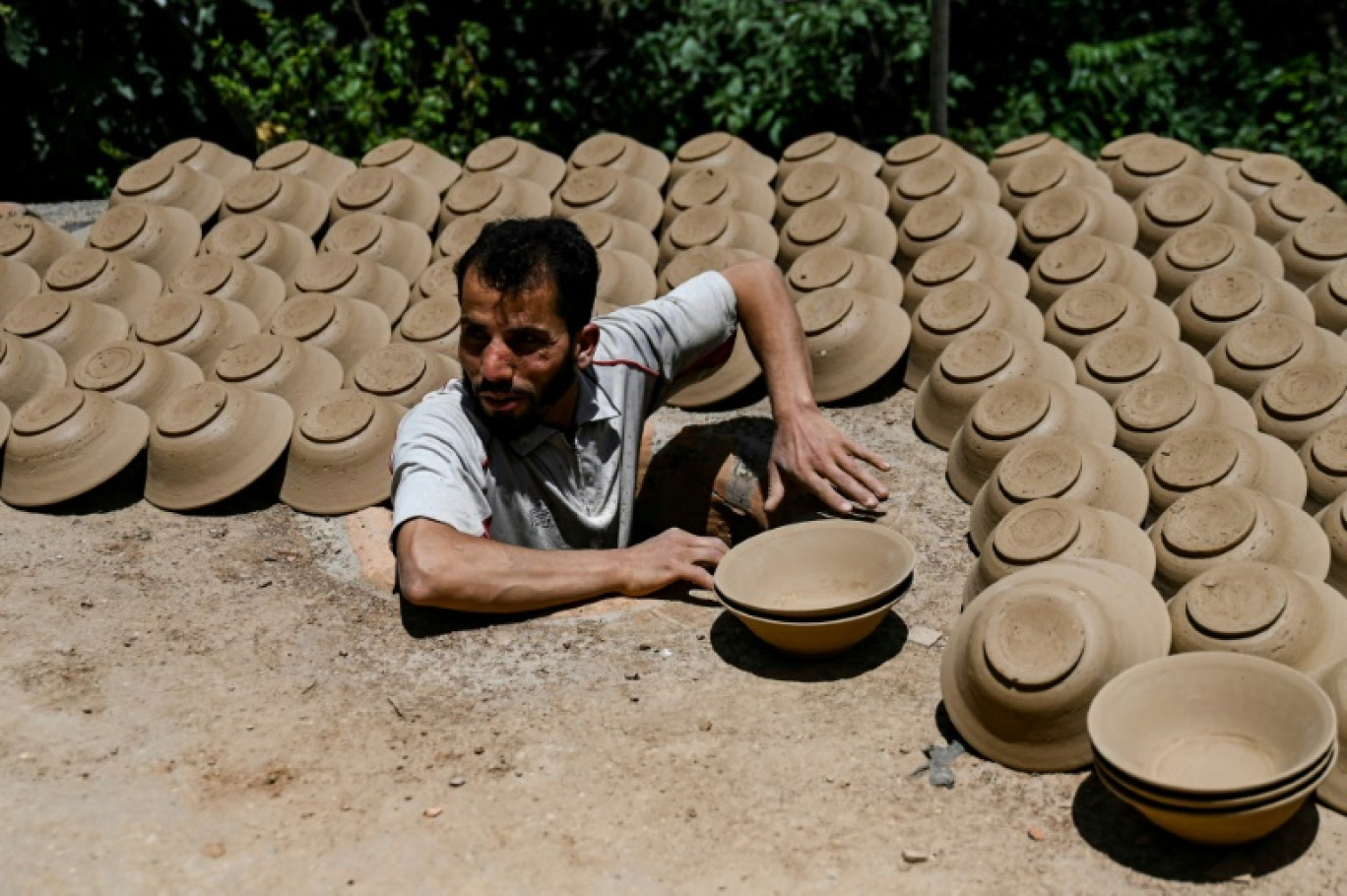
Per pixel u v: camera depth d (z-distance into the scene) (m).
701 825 2.59
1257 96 9.76
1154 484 3.52
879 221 5.05
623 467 3.53
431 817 2.65
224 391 4.10
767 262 3.91
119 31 8.25
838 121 9.50
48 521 3.98
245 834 2.62
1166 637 2.77
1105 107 9.35
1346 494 3.33
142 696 3.11
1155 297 4.67
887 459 4.11
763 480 3.93
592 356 3.41
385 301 4.82
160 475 4.02
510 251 3.10
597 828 2.59
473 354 3.19
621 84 9.48
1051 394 3.83
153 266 5.11
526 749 2.84
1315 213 4.96
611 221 5.14
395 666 3.20
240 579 3.65
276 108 8.69
